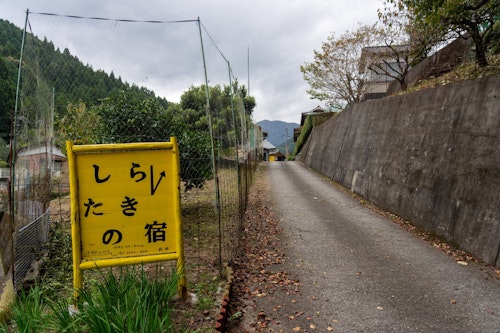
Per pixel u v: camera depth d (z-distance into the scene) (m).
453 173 7.71
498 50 11.16
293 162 32.31
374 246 7.20
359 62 20.25
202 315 3.95
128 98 8.12
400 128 11.15
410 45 15.48
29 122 5.37
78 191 3.89
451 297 4.89
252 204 11.61
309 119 37.25
